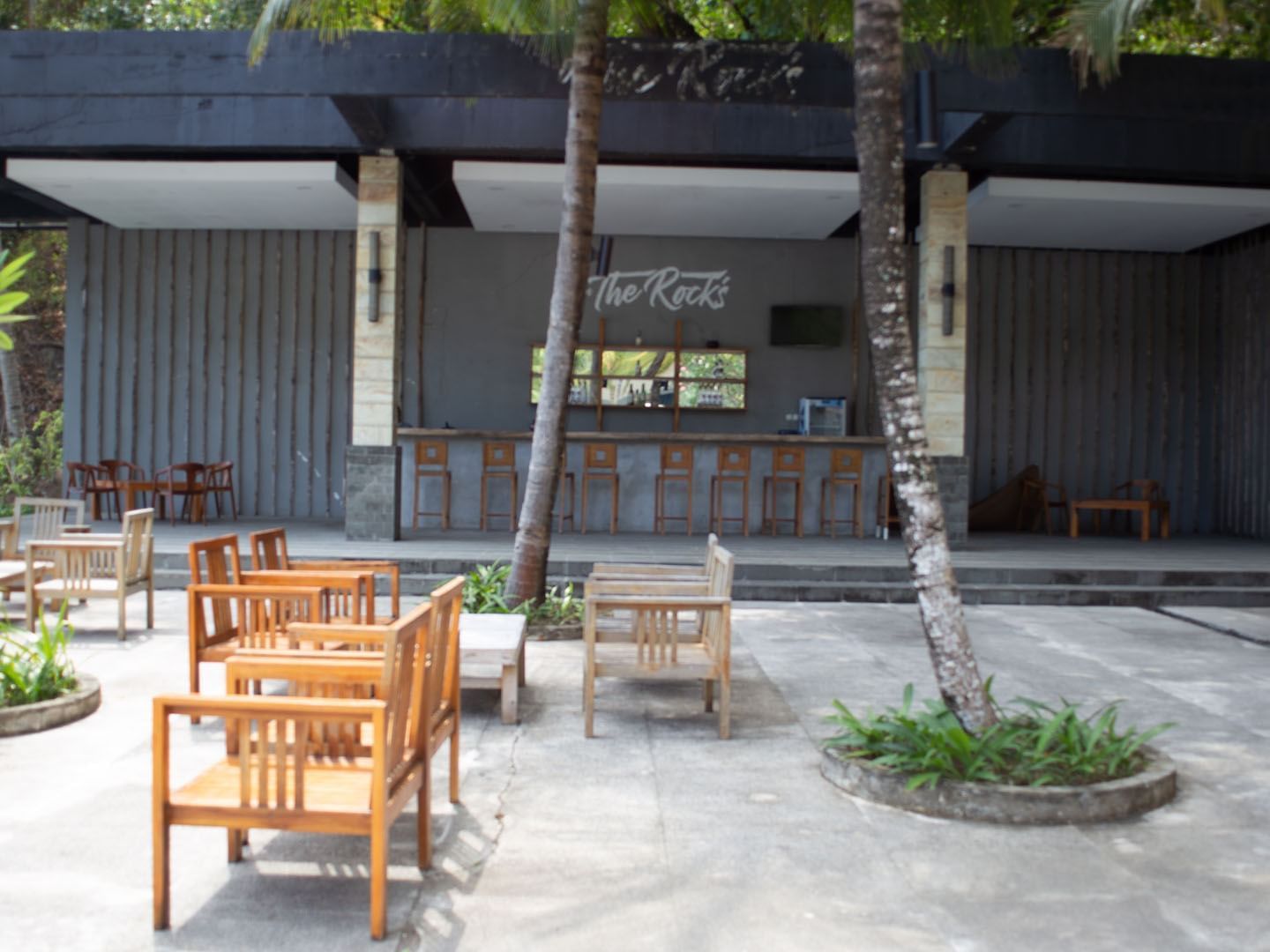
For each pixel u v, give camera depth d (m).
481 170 10.65
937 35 8.30
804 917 2.88
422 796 3.12
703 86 8.54
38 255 17.08
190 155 10.70
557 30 7.28
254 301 13.48
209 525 11.99
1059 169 10.58
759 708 5.16
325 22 7.93
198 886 3.00
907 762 3.85
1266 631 7.49
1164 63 8.51
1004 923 2.85
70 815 3.53
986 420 13.92
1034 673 6.07
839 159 10.26
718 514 11.98
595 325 13.59
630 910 2.90
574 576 8.97
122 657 5.96
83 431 13.41
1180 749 4.56
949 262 10.41
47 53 8.69
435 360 13.57
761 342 13.70
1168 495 14.06
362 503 10.21
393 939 2.70
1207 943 2.74
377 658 3.10
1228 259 13.91
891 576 9.00
